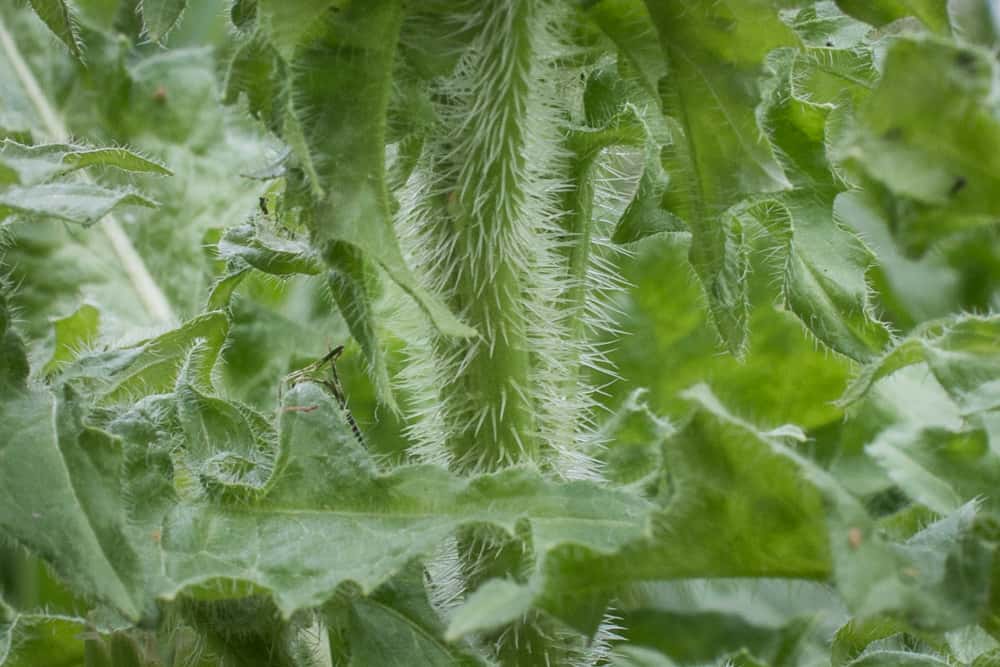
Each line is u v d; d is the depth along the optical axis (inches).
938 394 22.7
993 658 17.1
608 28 17.3
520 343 18.2
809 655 22.5
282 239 19.2
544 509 17.0
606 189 20.0
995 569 15.9
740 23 16.9
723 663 19.3
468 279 18.1
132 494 17.1
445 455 18.5
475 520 17.0
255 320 22.8
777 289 19.4
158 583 16.7
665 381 23.9
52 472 16.7
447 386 18.3
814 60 19.1
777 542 15.7
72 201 17.4
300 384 17.5
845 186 18.7
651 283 23.8
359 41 16.8
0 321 17.0
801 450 22.8
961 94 14.7
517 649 18.0
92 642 18.1
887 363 17.5
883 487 22.4
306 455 17.2
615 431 18.7
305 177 16.9
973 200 14.8
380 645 17.5
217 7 25.9
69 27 18.0
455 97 18.0
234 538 17.0
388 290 19.1
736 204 17.1
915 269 24.3
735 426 15.5
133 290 23.3
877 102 14.8
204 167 23.8
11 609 18.0
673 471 15.7
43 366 19.9
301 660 18.2
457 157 18.0
